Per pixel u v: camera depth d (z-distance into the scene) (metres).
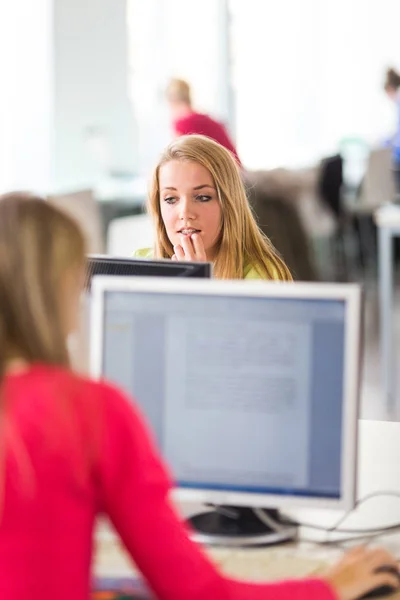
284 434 2.04
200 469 2.07
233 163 2.88
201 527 2.17
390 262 6.12
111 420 1.53
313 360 2.02
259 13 11.07
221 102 10.75
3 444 1.45
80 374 1.57
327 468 2.03
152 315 2.07
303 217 9.11
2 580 1.44
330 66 11.73
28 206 1.57
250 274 2.89
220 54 10.64
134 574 1.91
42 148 8.45
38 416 1.47
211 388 2.06
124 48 9.06
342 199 9.51
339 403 2.02
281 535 2.13
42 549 1.46
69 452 1.48
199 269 2.41
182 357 2.06
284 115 11.41
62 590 1.46
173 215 2.87
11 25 8.21
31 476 1.46
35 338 1.52
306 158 11.41
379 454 2.65
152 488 1.55
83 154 8.74
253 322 2.03
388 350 6.11
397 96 10.35
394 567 1.87
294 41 11.42
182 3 10.00
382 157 9.81
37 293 1.52
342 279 9.89
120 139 9.09
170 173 2.85
